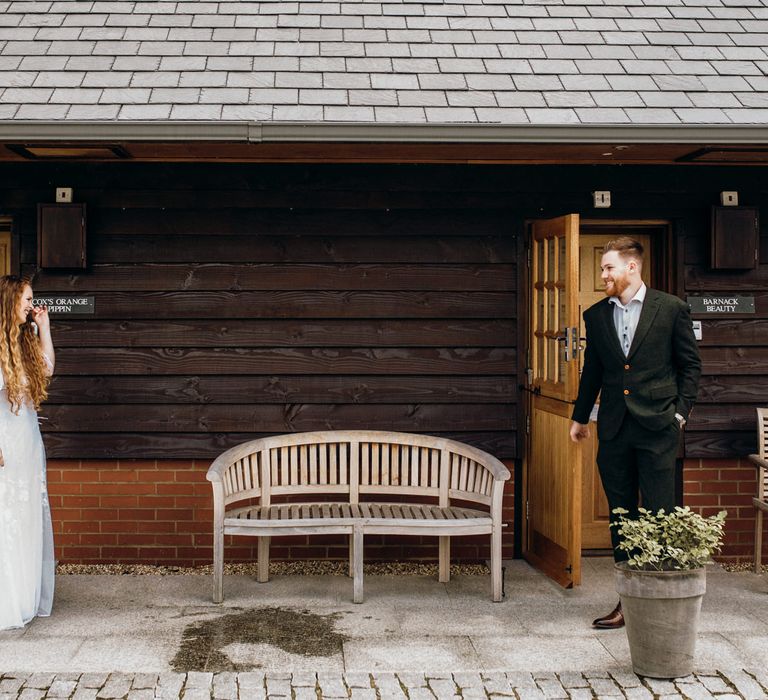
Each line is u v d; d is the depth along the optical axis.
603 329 5.34
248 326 6.63
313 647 5.01
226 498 5.98
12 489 5.29
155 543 6.64
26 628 5.29
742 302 6.80
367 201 6.64
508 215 6.71
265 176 6.61
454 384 6.71
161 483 6.64
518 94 6.02
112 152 6.11
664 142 5.76
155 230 6.59
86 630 5.26
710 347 6.80
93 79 6.00
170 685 4.49
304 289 6.64
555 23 6.80
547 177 6.71
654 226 6.92
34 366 5.45
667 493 5.19
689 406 5.18
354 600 5.76
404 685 4.52
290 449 6.40
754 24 6.88
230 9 6.81
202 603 5.75
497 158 6.46
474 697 4.41
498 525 5.79
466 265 6.70
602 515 6.98
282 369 6.64
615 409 5.27
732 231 6.71
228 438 6.63
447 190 6.66
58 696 4.36
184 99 5.83
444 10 6.88
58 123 5.56
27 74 6.02
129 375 6.61
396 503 6.51
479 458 6.10
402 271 6.67
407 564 6.74
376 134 5.66
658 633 4.58
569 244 5.84
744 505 6.81
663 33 6.74
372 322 6.67
